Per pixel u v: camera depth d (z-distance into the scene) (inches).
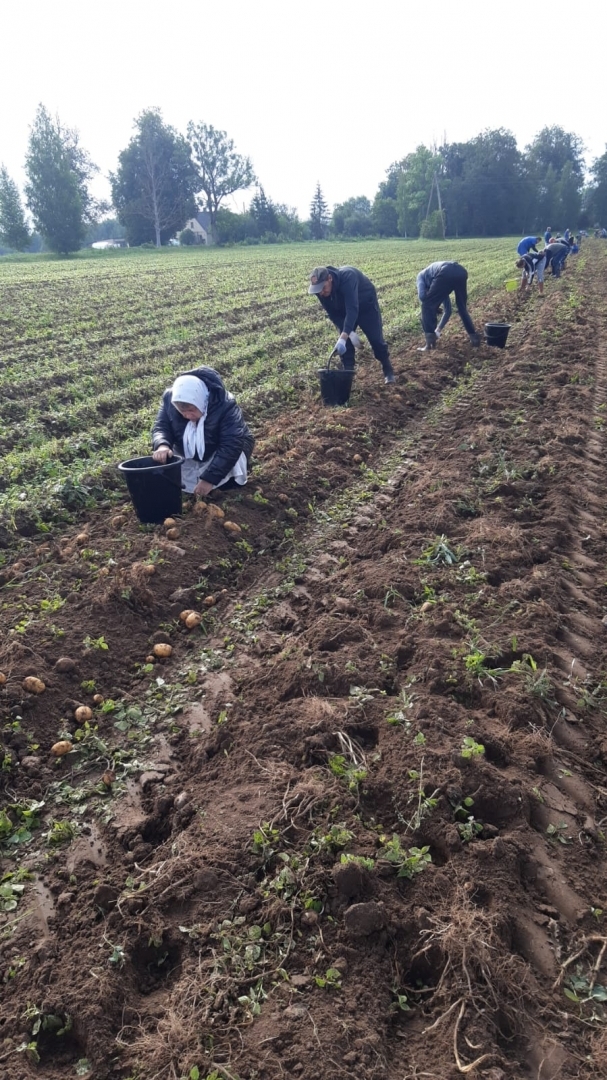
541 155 3991.1
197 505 227.0
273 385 375.6
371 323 359.9
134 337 553.6
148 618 180.2
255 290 861.8
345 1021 88.0
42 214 2251.5
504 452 280.7
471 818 115.1
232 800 122.6
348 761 129.3
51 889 111.1
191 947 99.5
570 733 141.3
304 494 254.4
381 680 151.6
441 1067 84.4
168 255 2017.7
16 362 462.0
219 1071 82.7
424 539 212.4
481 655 152.9
